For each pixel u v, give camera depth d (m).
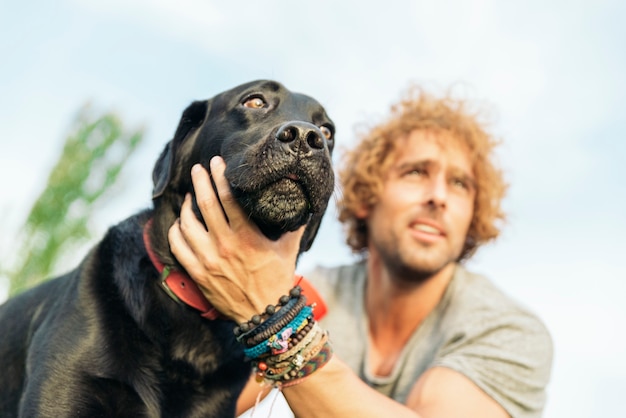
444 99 1.22
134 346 0.78
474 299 1.06
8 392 0.91
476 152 1.16
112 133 3.97
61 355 0.76
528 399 0.95
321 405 0.74
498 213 1.27
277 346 0.71
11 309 0.97
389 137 1.17
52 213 3.85
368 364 1.10
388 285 1.10
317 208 0.75
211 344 0.82
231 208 0.73
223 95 0.88
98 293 0.80
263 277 0.73
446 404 0.88
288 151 0.72
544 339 1.01
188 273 0.78
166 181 0.83
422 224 1.06
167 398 0.80
